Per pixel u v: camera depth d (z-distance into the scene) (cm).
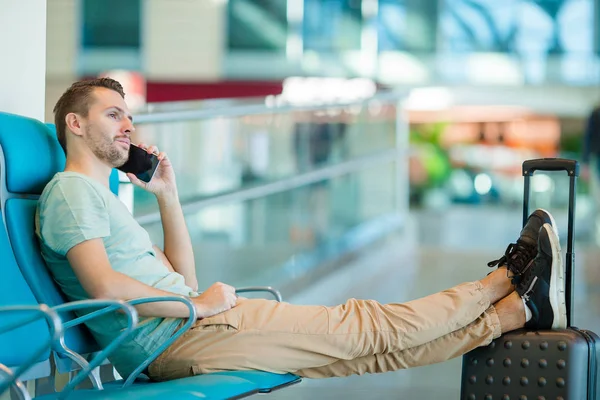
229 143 754
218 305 331
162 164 380
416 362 349
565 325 357
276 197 825
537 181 1340
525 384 350
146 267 340
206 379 300
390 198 1119
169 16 1931
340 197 972
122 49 1908
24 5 395
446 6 2002
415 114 2081
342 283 848
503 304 353
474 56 2011
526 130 2058
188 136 658
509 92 2027
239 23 1966
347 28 1978
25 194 334
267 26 1966
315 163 929
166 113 533
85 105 339
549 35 2002
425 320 340
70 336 329
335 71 1973
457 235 1228
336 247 949
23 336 302
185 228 387
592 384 352
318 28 1978
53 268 327
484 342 350
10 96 390
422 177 1898
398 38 2006
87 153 340
